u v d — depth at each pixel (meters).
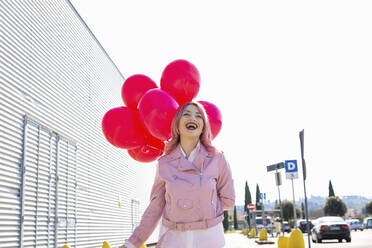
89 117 15.02
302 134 11.48
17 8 9.06
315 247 17.66
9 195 8.55
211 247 2.66
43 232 10.40
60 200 11.74
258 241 24.09
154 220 2.88
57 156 11.55
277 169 18.73
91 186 15.07
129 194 21.97
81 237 13.62
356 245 18.36
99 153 16.38
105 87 17.62
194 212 2.68
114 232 18.33
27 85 9.51
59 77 11.80
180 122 2.89
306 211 11.29
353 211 119.56
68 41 12.72
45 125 10.68
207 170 2.76
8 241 8.43
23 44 9.33
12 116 8.71
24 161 9.25
